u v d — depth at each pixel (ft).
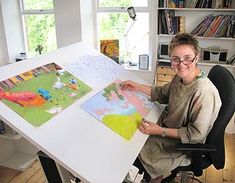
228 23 9.30
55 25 10.77
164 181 5.66
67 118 4.49
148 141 5.57
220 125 4.95
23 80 4.71
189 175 7.20
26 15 11.78
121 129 4.83
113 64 6.96
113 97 5.67
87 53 6.70
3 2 10.80
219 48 9.92
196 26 10.04
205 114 4.86
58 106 4.62
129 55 11.36
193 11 9.96
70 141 4.12
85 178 3.70
